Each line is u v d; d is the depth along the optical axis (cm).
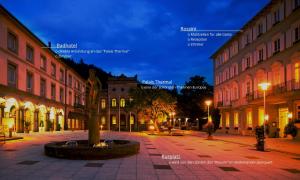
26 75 3341
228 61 4300
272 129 2770
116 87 6412
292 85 2423
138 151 1415
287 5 2609
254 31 3366
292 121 2361
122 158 1208
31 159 1146
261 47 3159
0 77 2688
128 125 6278
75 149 1141
